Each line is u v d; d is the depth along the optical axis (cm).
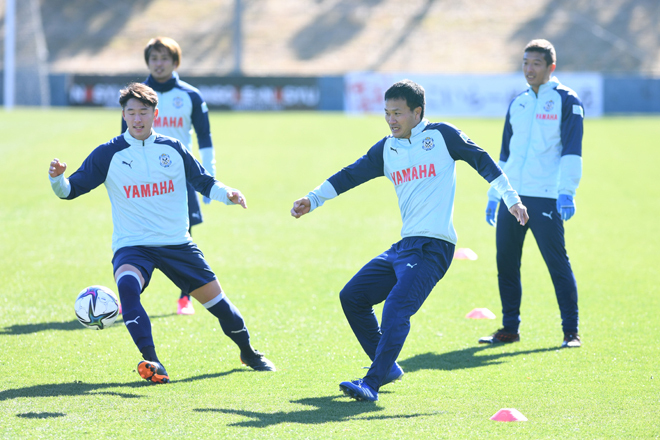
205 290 1625
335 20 14375
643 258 2977
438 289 2525
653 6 14275
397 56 13262
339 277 2655
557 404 1465
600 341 1944
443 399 1500
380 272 1564
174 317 2148
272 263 2858
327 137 7225
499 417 1363
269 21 14375
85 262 2769
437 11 14462
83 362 1706
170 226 1622
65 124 7612
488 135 7412
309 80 10444
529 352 1867
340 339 1947
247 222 3703
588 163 5844
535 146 1942
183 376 1634
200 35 13950
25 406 1393
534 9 14375
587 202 4319
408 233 1556
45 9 14425
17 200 4025
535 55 1928
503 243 1958
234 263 2845
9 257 2814
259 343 1906
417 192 1534
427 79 10188
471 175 5375
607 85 10206
